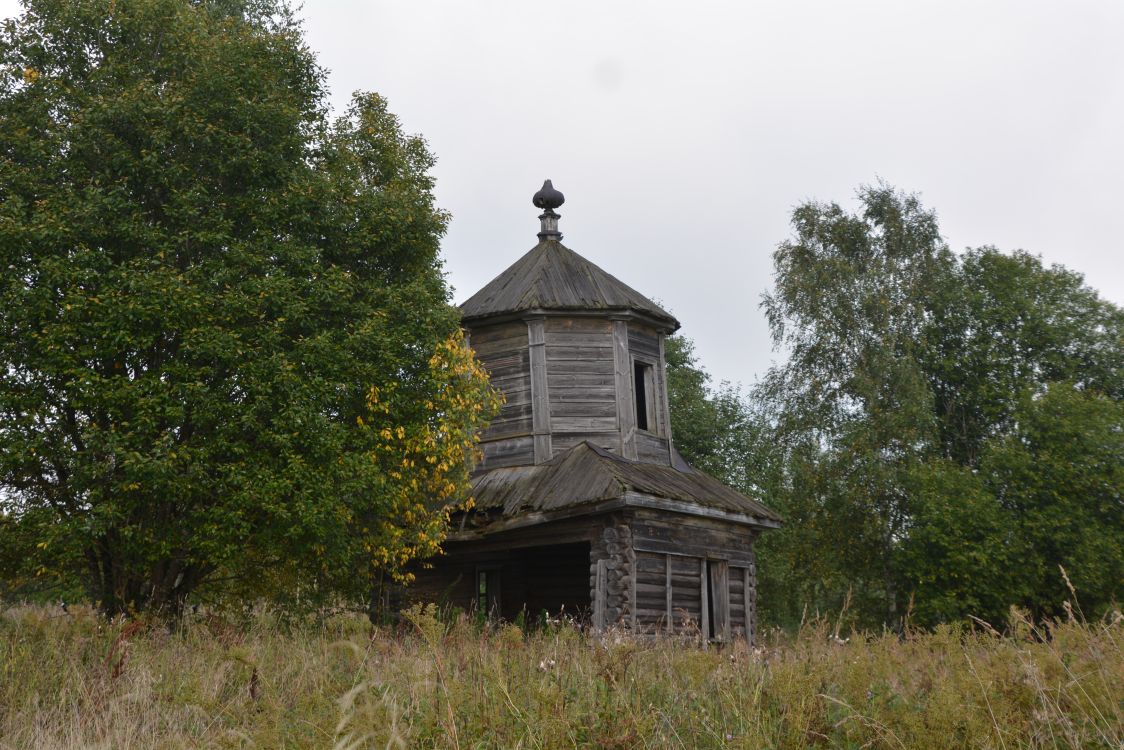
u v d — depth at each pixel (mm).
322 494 13820
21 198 13648
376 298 16297
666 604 18391
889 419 31234
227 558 13672
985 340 36844
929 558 29781
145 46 15703
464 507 19047
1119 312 37062
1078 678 5434
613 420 21281
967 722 5070
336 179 16547
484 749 5242
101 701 7176
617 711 5641
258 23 24438
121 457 12930
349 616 15477
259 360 13945
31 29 15039
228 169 15125
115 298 13086
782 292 33375
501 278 23594
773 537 35312
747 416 40062
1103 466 29969
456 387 17359
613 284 23219
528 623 19531
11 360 13188
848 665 6320
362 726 5156
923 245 34500
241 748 5680
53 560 14344
